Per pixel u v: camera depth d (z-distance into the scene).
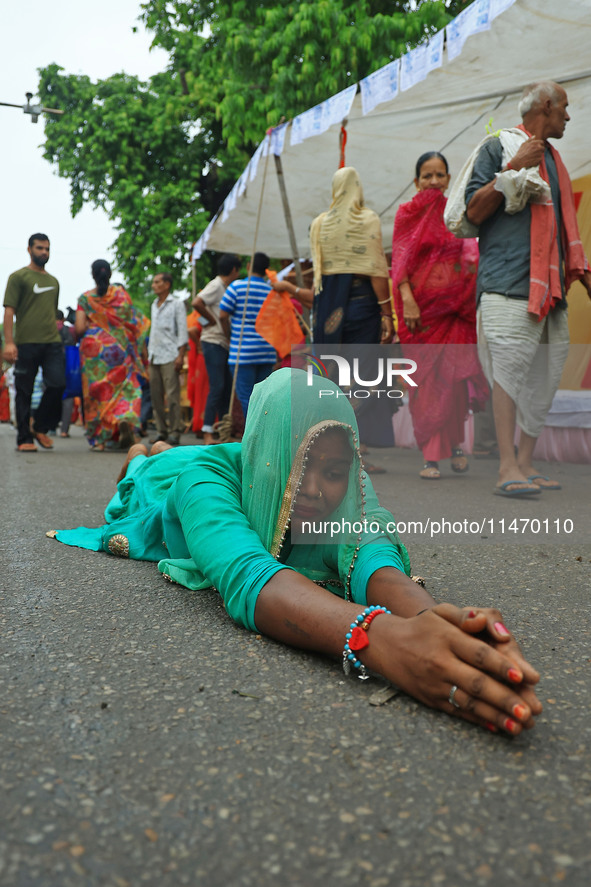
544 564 2.41
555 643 1.64
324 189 7.01
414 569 2.34
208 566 1.69
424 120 5.55
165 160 15.27
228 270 7.05
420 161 4.66
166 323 7.39
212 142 15.05
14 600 1.93
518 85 4.95
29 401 6.99
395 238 4.70
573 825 0.94
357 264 4.88
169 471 2.49
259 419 1.72
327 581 1.75
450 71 4.71
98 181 15.45
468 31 3.88
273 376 1.76
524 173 3.59
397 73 4.45
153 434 9.69
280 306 6.13
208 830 0.93
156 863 0.86
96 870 0.85
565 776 1.06
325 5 9.99
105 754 1.11
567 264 3.87
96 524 3.10
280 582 1.55
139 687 1.36
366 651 1.35
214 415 7.14
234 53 11.16
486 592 2.07
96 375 7.00
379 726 1.21
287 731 1.19
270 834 0.92
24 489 4.26
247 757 1.11
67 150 15.77
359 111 5.42
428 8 10.06
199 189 15.34
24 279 6.83
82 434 10.68
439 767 1.08
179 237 15.03
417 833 0.93
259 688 1.36
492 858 0.88
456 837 0.92
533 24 4.14
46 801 0.98
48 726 1.20
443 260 4.56
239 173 14.17
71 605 1.88
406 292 4.59
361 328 4.94
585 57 4.51
